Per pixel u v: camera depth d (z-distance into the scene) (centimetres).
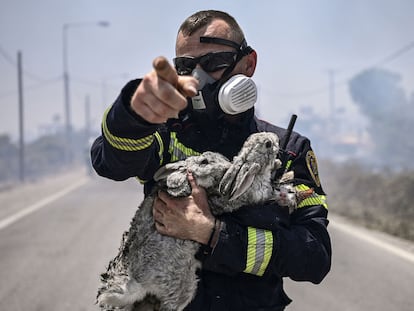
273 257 217
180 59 232
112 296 211
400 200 1588
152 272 212
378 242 954
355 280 687
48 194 2073
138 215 225
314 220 237
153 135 199
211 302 223
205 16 234
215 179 216
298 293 637
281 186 227
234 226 214
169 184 214
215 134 237
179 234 212
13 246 927
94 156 217
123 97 185
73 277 712
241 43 236
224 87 224
